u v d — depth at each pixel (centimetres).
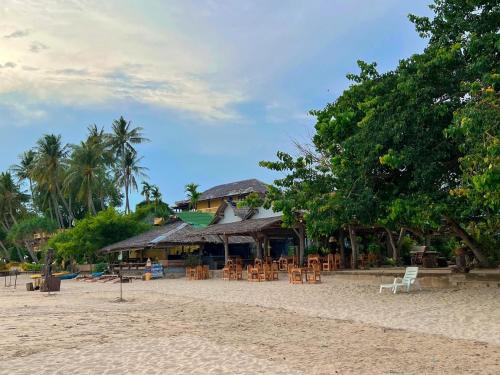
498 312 1380
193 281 3388
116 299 2188
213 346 1045
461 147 1543
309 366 860
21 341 1112
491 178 1298
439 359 901
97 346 1050
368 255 3462
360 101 2059
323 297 1973
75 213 8225
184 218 5444
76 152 6291
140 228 5359
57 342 1098
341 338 1129
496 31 1830
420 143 1755
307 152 3200
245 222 3869
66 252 5128
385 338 1116
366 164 1839
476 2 1814
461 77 1728
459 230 2220
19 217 7888
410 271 2028
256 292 2298
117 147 6800
